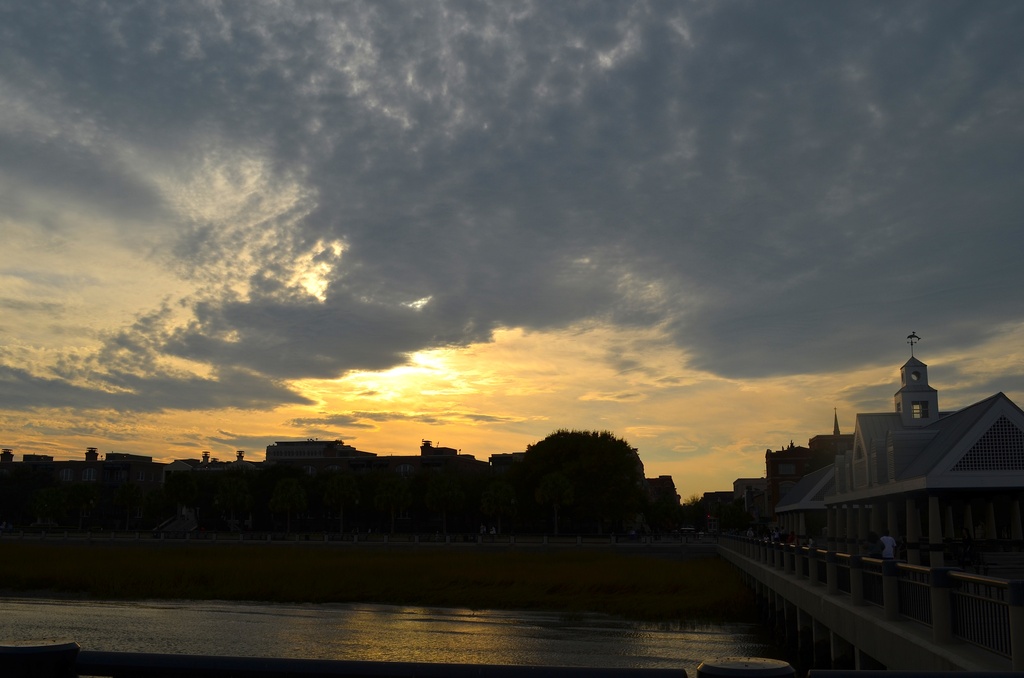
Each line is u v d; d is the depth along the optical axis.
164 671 2.69
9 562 66.25
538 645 33.12
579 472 106.62
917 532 27.02
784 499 73.19
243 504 117.44
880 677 2.58
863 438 33.78
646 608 43.31
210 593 51.41
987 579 9.81
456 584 52.28
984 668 9.03
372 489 121.19
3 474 139.88
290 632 36.78
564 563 63.97
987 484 23.38
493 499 107.75
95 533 96.00
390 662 2.63
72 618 41.41
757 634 35.47
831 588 18.94
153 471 152.12
